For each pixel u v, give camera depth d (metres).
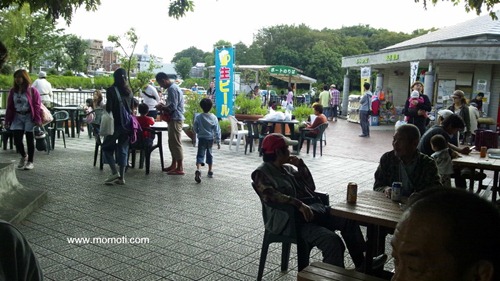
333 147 12.90
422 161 3.74
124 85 7.02
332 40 51.62
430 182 3.70
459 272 0.81
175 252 4.37
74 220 5.23
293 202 3.55
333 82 44.03
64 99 17.11
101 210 5.68
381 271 3.81
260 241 4.75
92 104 12.91
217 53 13.08
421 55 17.02
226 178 7.88
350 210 3.31
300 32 52.19
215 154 10.62
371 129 18.94
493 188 6.36
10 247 1.16
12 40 20.83
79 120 13.28
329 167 9.48
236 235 4.91
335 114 23.12
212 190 6.95
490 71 17.84
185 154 10.50
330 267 2.89
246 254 4.38
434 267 0.83
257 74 25.88
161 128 7.99
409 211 0.91
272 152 3.81
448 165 5.38
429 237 0.84
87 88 31.22
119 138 7.00
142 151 8.55
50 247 4.39
